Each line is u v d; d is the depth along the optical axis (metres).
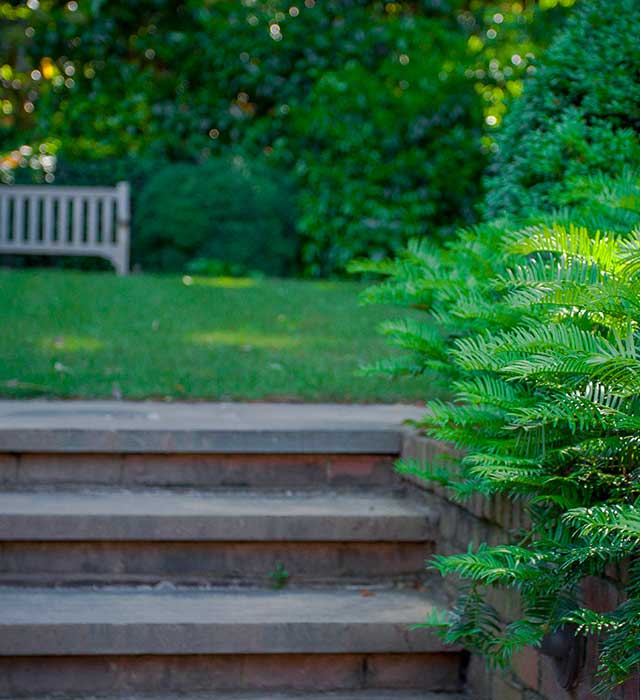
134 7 13.70
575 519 2.23
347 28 13.23
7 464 3.92
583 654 2.41
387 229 11.48
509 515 2.80
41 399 5.00
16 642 3.03
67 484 3.94
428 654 3.22
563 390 2.18
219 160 12.12
